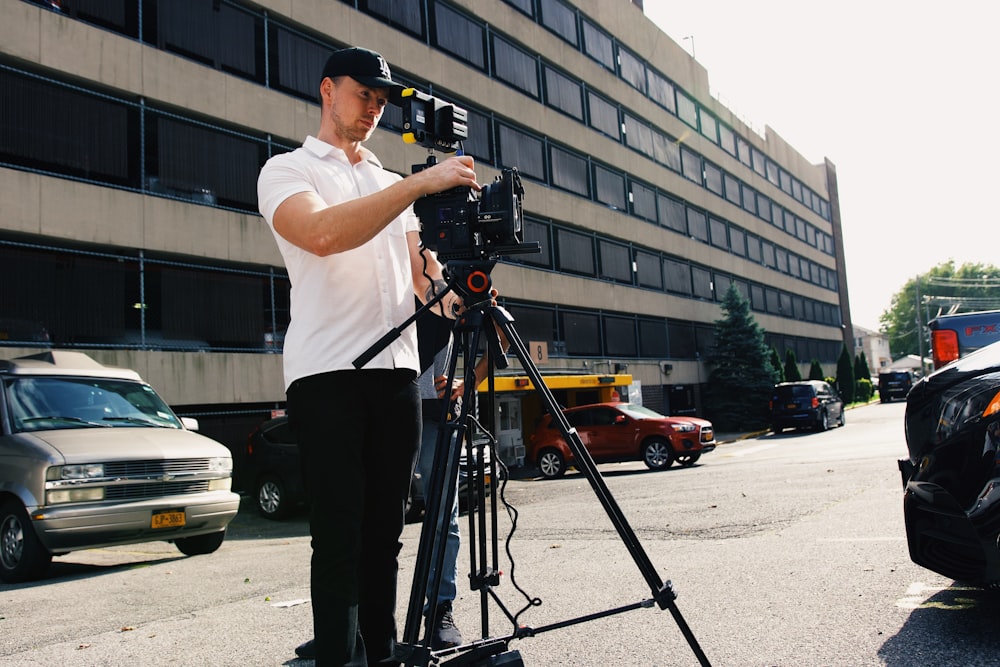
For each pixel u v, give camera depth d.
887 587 3.80
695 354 35.50
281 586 5.09
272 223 2.18
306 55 17.59
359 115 2.43
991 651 2.75
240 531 10.05
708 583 4.18
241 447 15.21
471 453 2.46
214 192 15.37
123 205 13.70
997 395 2.88
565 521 7.57
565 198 26.94
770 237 47.34
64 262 13.07
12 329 12.32
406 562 5.72
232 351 15.32
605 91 30.56
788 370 40.81
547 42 27.17
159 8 14.68
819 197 58.19
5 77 12.45
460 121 2.47
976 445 2.92
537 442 17.06
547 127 26.52
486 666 2.26
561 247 26.77
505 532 7.03
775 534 5.65
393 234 2.48
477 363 2.93
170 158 14.66
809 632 3.15
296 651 3.20
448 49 22.30
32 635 3.99
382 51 19.56
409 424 2.36
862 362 58.12
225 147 15.66
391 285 2.38
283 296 16.44
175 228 14.42
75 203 13.02
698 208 38.03
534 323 24.75
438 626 3.27
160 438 7.00
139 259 14.07
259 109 16.12
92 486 6.29
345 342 2.22
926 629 3.08
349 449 2.18
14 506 6.25
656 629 3.32
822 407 26.78
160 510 6.63
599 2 30.97
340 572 2.11
